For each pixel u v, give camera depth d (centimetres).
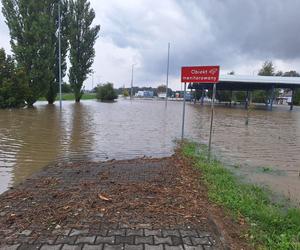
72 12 3953
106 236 346
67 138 1175
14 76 2822
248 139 1327
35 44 3016
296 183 630
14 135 1227
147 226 374
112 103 4641
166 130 1522
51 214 402
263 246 342
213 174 643
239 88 5003
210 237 352
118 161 775
